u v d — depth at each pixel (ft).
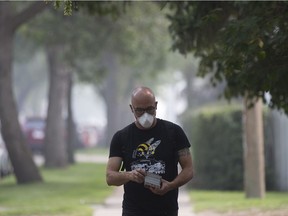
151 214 40.45
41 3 128.77
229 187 125.70
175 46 72.02
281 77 54.90
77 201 106.52
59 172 172.76
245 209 87.76
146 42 189.37
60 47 182.29
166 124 40.83
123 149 40.83
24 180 136.98
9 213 89.25
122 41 170.71
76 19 161.27
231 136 123.95
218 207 91.81
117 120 320.50
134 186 40.60
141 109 39.58
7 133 134.62
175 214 40.88
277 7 57.06
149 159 40.29
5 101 133.28
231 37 53.98
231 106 125.70
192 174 40.63
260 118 101.55
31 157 137.69
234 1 62.08
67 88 205.87
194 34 69.67
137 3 157.89
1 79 132.67
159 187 39.24
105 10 80.33
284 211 81.76
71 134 204.33
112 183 39.96
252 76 55.62
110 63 300.61
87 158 238.89
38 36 165.27
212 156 126.72
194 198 107.34
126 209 40.78
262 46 52.01
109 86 313.32
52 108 186.91
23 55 290.56
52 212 90.43
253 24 53.67
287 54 54.19
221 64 65.77
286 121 113.29
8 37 131.95
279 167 118.93
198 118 135.13
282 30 54.08
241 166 123.85
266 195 107.24
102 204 103.71
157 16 172.76
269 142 121.49
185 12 78.23
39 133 242.37
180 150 40.65
